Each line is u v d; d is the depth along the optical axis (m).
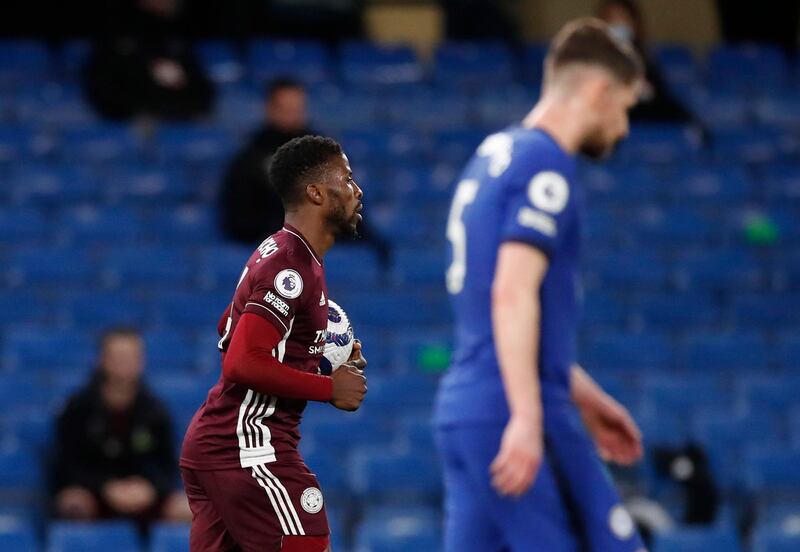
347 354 13.23
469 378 14.68
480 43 63.06
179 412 34.28
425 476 32.31
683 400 36.94
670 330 41.31
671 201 47.62
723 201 47.81
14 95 49.97
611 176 48.12
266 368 12.20
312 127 44.50
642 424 34.41
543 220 14.39
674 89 55.50
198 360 36.88
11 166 45.28
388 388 35.66
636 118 51.56
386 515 31.77
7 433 33.41
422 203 45.66
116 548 28.78
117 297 39.03
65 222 42.53
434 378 36.00
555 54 15.46
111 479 30.39
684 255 44.06
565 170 14.73
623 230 45.50
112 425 30.59
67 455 30.47
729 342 39.81
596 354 39.16
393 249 43.03
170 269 40.69
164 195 44.78
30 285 40.00
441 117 52.00
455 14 63.72
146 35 49.31
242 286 12.63
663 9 65.12
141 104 48.50
